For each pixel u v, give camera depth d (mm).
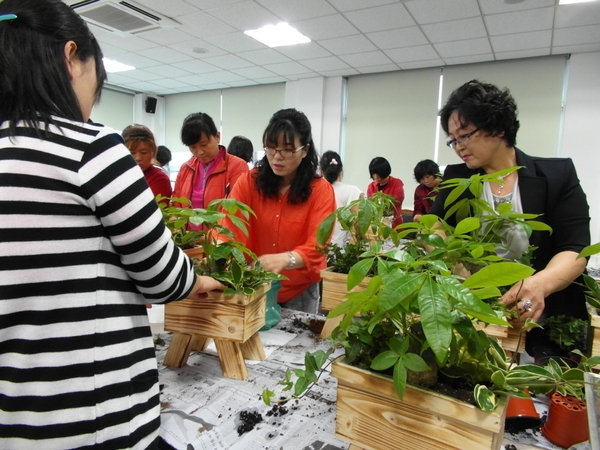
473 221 611
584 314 1034
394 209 1331
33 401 483
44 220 474
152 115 7148
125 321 544
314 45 4223
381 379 581
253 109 6328
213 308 915
